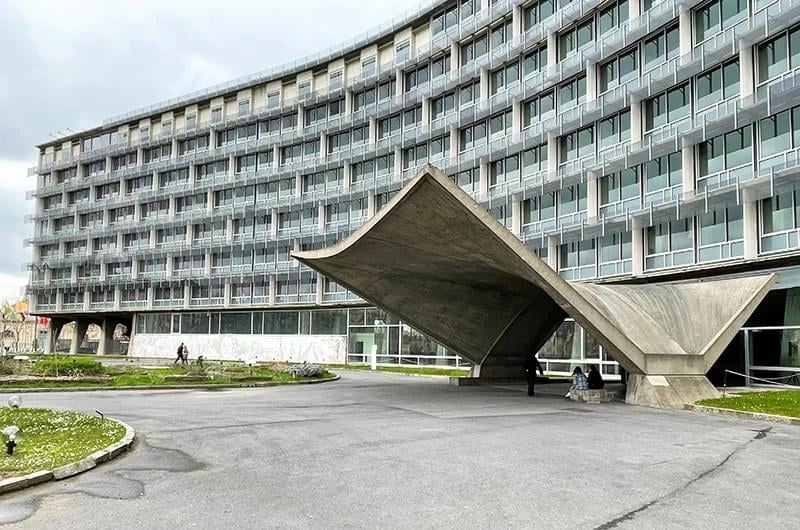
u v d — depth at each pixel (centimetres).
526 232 4131
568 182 3806
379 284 2612
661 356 1908
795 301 2614
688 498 759
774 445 1142
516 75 4406
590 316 1850
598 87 3725
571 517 678
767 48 2798
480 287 2598
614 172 3562
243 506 725
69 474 885
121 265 7450
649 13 3369
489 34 4612
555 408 1786
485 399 2070
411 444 1150
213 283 6619
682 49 3177
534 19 4284
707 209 2919
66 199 8125
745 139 2869
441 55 5034
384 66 5462
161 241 7150
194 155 6869
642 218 3322
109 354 7944
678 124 3209
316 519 671
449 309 2695
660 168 3322
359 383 2947
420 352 4903
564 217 3869
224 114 6750
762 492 789
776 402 1738
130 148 7500
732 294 2205
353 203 5681
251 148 6431
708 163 3045
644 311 2177
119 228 7431
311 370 3212
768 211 2764
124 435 1183
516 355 2944
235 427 1389
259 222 6406
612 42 3575
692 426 1404
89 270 7744
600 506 722
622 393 2169
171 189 7038
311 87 6116
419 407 1812
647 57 3459
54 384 2572
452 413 1656
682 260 3155
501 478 862
